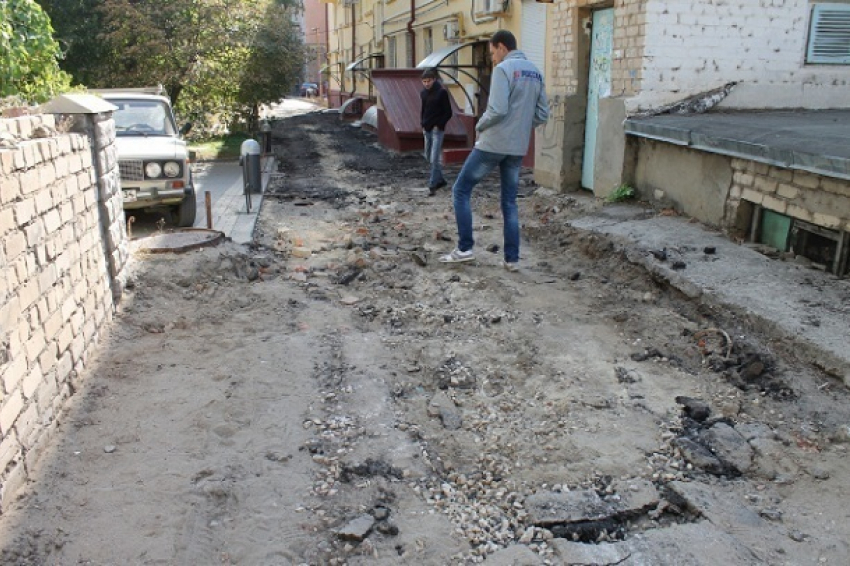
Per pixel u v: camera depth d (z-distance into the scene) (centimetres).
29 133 421
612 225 731
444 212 953
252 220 892
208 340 514
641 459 359
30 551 295
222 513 321
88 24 1831
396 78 1831
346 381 444
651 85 783
